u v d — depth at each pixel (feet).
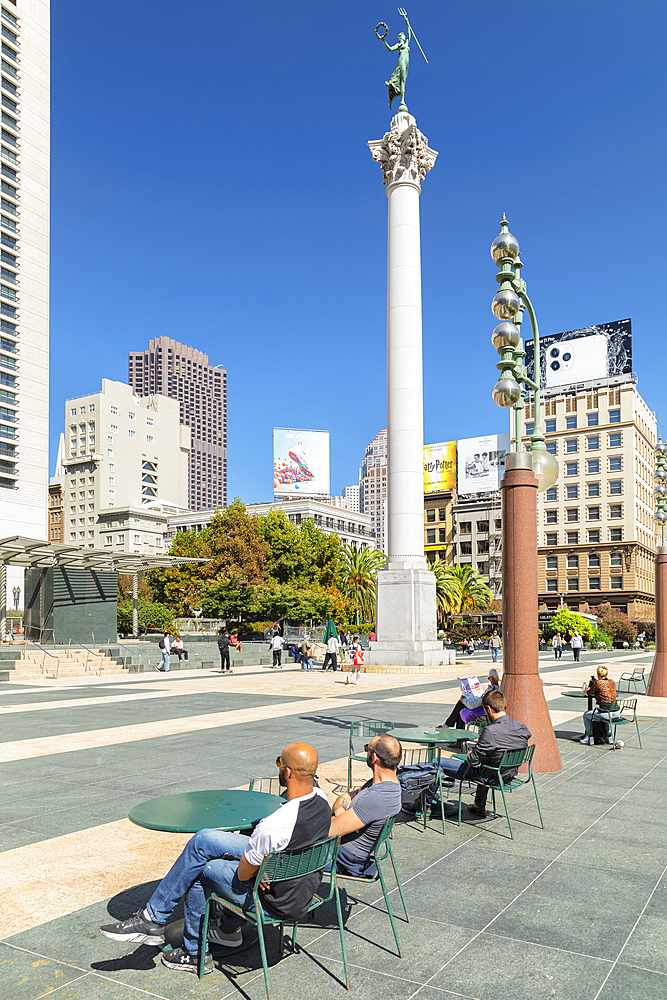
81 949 13.78
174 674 99.66
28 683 83.05
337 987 12.30
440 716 47.88
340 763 30.60
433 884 17.21
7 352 268.21
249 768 30.19
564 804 25.13
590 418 285.84
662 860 19.04
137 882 17.24
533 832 21.70
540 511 294.25
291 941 14.16
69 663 99.71
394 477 105.29
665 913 15.48
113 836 20.98
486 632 228.63
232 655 133.90
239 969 13.03
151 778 28.37
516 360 31.99
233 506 221.46
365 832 14.80
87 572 122.42
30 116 278.87
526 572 31.45
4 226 268.41
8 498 265.54
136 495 538.06
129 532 479.41
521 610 31.27
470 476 321.52
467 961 13.25
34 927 14.71
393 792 15.01
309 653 110.22
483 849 20.01
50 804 24.52
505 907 15.79
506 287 32.07
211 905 13.35
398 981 12.51
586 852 19.71
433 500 333.21
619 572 274.36
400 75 111.45
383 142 107.24
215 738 38.40
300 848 12.22
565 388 292.81
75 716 48.91
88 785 27.25
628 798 25.98
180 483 602.03
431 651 101.30
